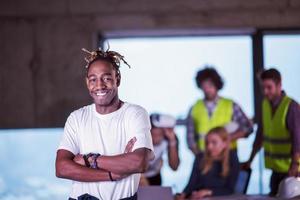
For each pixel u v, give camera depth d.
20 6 6.24
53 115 6.30
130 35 6.31
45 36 6.25
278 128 4.43
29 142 6.41
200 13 6.14
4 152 6.44
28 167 6.50
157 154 4.64
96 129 2.43
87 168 2.37
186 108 6.28
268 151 4.61
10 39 6.28
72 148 2.47
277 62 6.22
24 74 6.30
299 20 6.11
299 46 6.18
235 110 5.26
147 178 4.61
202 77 5.27
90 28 6.21
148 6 6.16
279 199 3.62
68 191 6.17
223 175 4.43
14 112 6.32
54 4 6.22
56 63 6.27
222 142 4.44
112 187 2.37
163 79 6.29
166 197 3.64
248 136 5.16
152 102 6.27
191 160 5.98
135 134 2.40
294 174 4.15
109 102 2.41
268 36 6.24
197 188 4.44
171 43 6.32
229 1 6.12
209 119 5.26
